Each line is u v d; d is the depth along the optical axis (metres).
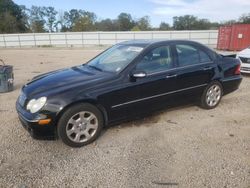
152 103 4.73
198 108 5.76
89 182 3.19
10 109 5.86
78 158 3.74
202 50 5.44
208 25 60.12
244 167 3.46
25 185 3.14
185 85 5.08
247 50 9.63
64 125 3.87
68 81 4.23
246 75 9.67
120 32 35.56
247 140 4.25
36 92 4.00
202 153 3.83
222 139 4.28
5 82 7.39
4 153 3.88
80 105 3.96
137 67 4.49
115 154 3.83
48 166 3.54
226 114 5.43
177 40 5.14
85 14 72.75
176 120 5.09
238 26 21.81
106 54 5.34
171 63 4.90
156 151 3.90
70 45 37.12
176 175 3.30
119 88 4.26
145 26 68.00
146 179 3.23
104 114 4.25
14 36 37.47
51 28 81.31
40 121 3.74
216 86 5.61
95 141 4.24
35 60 16.58
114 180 3.22
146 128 4.73
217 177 3.25
